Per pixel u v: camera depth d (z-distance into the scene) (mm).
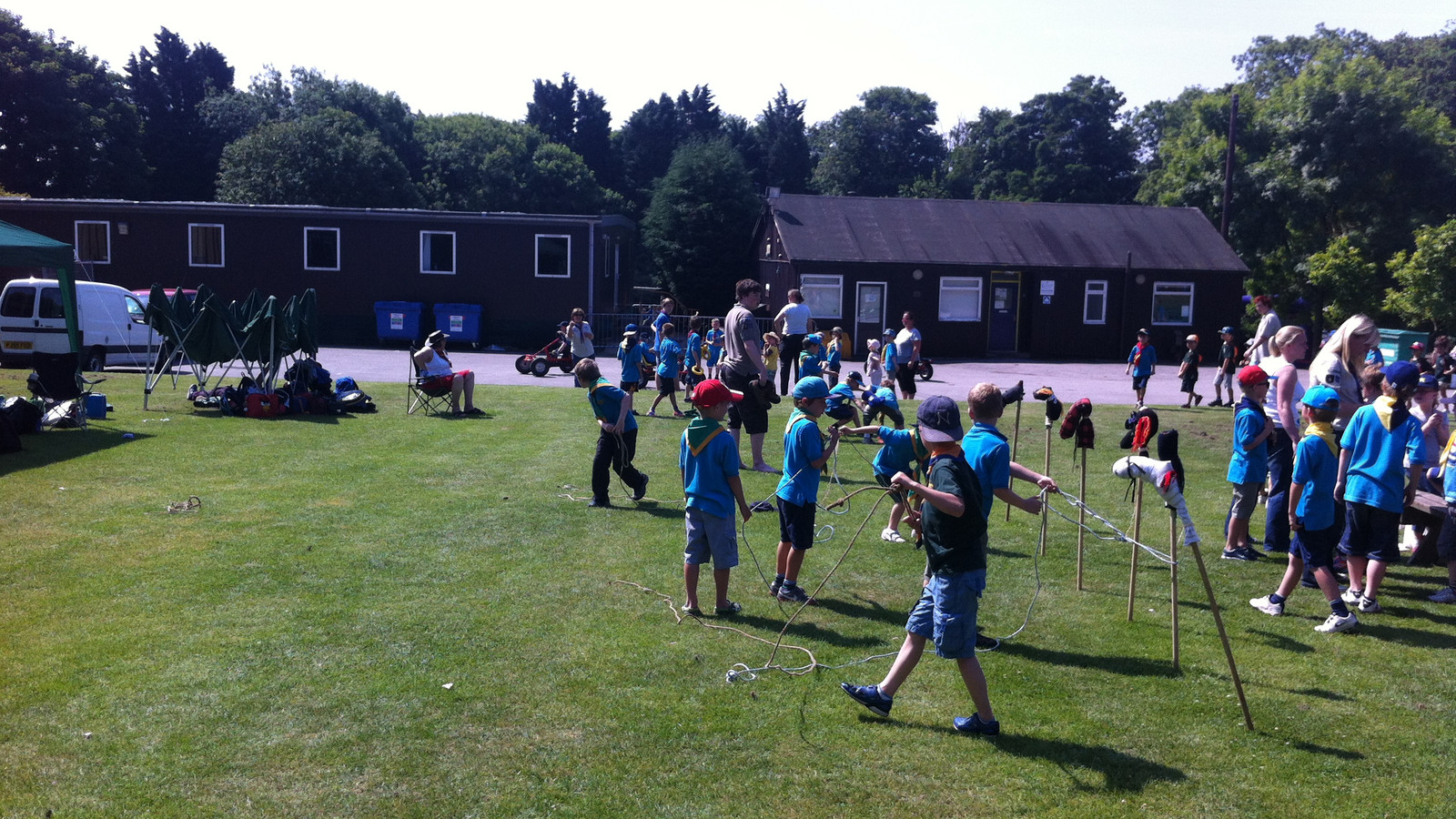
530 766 4301
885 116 68500
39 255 12523
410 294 30734
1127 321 31016
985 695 4621
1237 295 31141
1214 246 32125
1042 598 6734
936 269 30578
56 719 4617
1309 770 4363
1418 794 4168
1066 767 4363
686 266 41656
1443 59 54219
